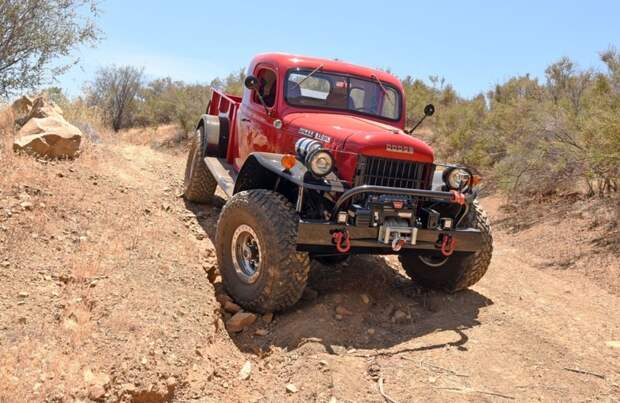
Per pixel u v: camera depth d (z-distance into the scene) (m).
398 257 5.93
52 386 3.09
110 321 3.73
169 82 27.72
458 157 13.48
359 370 3.83
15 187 5.28
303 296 4.90
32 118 6.68
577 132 9.30
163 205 6.20
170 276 4.56
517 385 3.78
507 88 15.85
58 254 4.47
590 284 6.61
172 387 3.42
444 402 3.52
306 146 4.70
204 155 6.59
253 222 4.40
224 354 4.00
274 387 3.67
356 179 4.44
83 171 6.32
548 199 9.94
